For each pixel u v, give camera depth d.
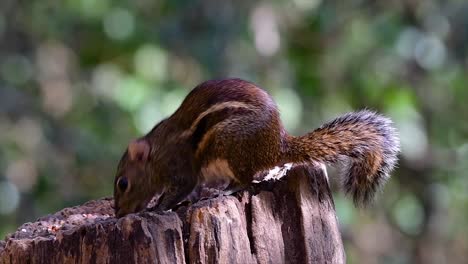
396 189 17.39
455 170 16.70
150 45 14.11
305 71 15.30
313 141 7.30
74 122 15.54
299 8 14.98
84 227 5.99
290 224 6.56
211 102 7.55
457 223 17.59
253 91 7.46
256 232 6.37
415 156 16.47
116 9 14.55
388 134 7.35
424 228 17.41
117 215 7.80
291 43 15.58
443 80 15.52
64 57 16.08
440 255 17.67
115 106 15.01
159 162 7.79
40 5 15.48
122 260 5.88
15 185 14.59
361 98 15.60
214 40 13.76
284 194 6.59
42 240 6.12
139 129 13.88
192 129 7.65
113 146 14.96
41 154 15.23
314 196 6.65
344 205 13.57
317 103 15.23
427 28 14.85
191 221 6.06
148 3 14.77
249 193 6.50
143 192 7.87
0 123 15.31
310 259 6.52
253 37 14.55
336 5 15.21
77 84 15.86
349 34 15.45
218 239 6.05
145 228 5.88
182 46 14.07
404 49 14.72
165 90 14.04
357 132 7.31
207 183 7.71
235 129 7.37
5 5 15.52
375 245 18.00
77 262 5.99
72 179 15.20
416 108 15.73
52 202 14.69
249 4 14.66
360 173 7.37
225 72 13.81
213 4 13.98
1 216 14.48
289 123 14.01
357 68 15.46
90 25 14.84
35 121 15.55
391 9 15.21
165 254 5.89
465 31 14.80
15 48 15.84
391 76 15.48
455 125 16.50
